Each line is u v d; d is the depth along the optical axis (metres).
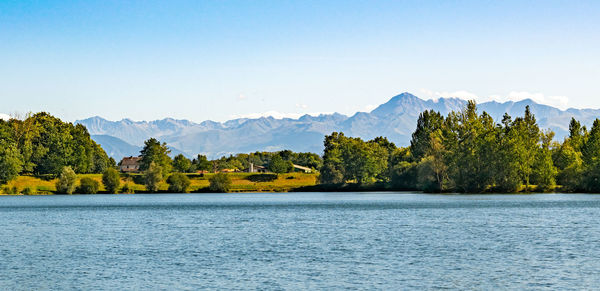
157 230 81.94
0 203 162.88
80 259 54.56
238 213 115.56
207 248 61.56
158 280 44.25
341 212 113.88
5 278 45.50
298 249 60.06
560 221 87.25
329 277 44.84
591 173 164.00
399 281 43.25
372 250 58.75
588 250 57.09
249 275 45.84
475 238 67.94
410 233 74.00
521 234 71.19
